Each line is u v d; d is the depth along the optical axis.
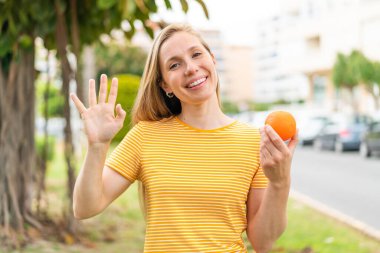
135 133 2.23
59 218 6.13
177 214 2.08
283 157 2.01
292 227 6.81
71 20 5.97
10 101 5.57
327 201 9.27
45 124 6.18
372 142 16.38
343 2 32.56
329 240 5.93
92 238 5.87
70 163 5.76
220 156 2.15
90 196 2.04
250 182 2.18
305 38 37.47
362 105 29.73
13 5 5.30
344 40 32.62
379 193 9.99
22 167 5.69
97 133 2.04
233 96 111.06
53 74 6.42
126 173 2.17
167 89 2.34
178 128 2.21
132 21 5.51
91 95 2.08
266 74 90.12
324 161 16.47
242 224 2.16
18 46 5.50
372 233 6.21
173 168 2.13
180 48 2.21
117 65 24.66
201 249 2.05
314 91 40.28
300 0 38.03
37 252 5.11
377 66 24.19
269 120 2.15
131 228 6.57
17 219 5.52
